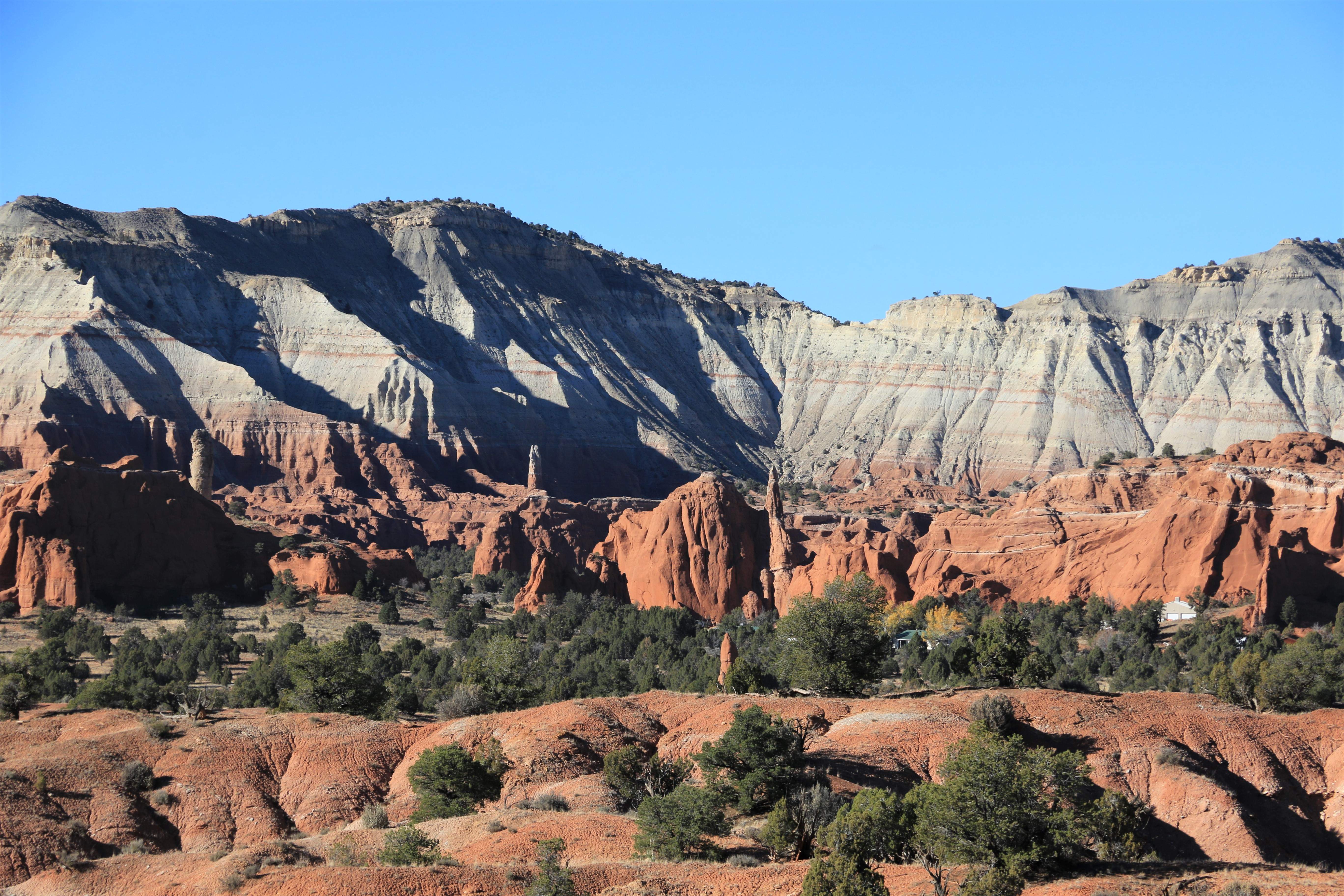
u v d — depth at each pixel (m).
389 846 75.50
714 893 68.00
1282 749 98.31
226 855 78.88
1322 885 64.75
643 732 99.50
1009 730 96.56
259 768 95.62
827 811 76.44
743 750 84.56
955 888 67.38
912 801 74.31
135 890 76.25
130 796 90.50
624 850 75.31
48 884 77.94
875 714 100.31
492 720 101.31
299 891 70.00
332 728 101.31
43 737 100.62
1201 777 91.56
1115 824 78.88
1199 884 65.88
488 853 75.25
